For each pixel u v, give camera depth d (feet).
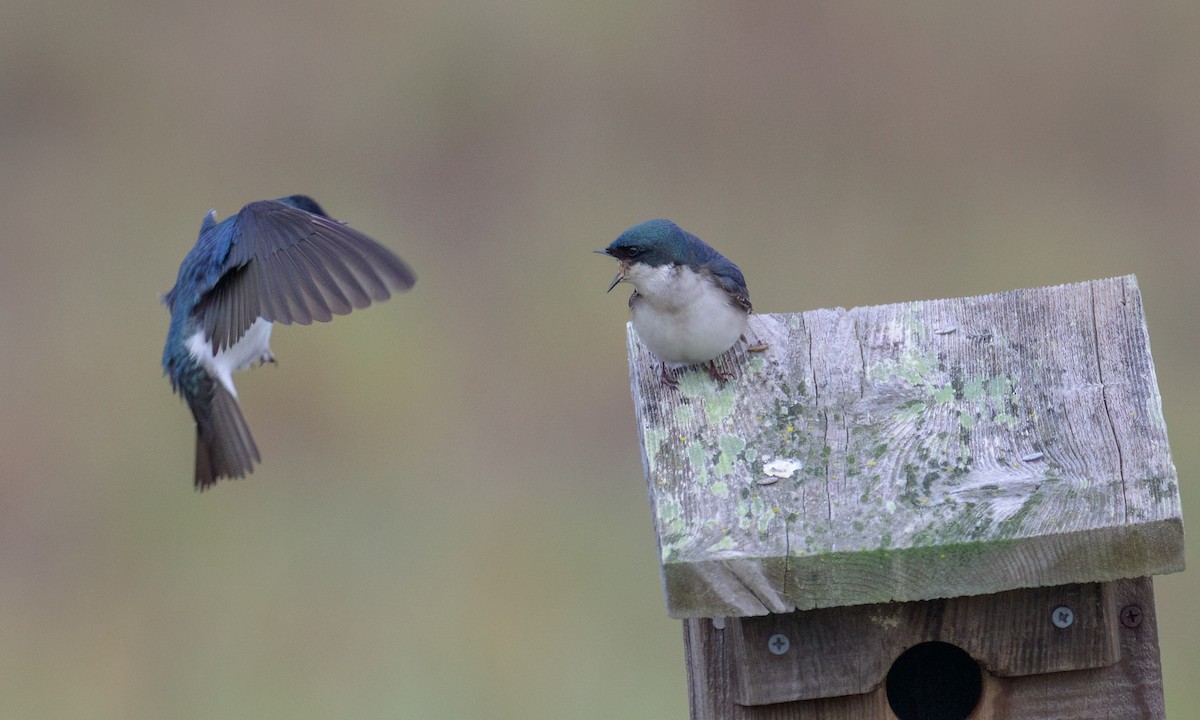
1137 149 56.65
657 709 36.01
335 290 19.63
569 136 60.18
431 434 47.16
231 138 61.57
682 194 57.00
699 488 20.22
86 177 60.29
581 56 63.52
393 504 44.29
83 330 53.42
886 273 52.49
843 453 20.48
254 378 48.85
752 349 22.45
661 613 39.14
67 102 63.72
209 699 37.70
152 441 48.29
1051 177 55.88
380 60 64.69
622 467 45.60
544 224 56.44
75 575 41.78
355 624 39.68
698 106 60.70
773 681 20.42
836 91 60.54
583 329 51.67
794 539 19.15
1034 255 52.54
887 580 18.89
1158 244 52.01
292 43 65.82
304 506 44.21
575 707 36.19
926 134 57.93
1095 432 20.15
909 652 23.27
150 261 56.80
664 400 21.93
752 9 63.98
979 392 21.13
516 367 50.06
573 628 38.32
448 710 36.47
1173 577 36.99
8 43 65.87
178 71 64.85
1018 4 62.90
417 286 53.93
